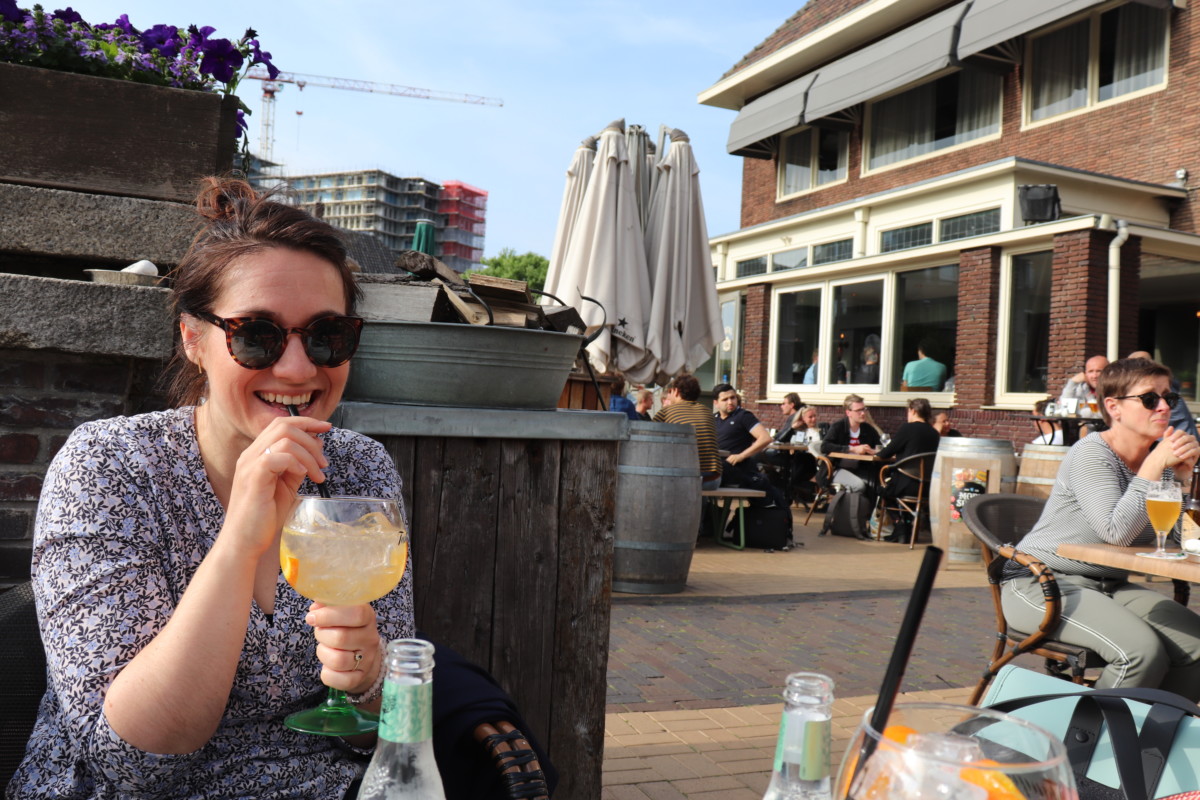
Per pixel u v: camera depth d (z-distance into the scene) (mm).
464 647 2324
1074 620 3174
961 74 14742
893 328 12969
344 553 1226
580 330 3328
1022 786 656
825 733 787
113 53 2896
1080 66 13258
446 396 2275
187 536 1483
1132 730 1292
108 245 2746
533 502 2369
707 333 7973
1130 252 10586
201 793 1431
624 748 3473
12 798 1362
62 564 1344
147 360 2598
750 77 17859
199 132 2883
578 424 2379
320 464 1266
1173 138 12164
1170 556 3129
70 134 2762
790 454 11586
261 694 1472
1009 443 8328
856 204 13773
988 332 11531
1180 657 3145
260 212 1511
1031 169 11523
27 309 2381
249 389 1472
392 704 849
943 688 4355
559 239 7988
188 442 1538
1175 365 12547
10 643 1480
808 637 5242
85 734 1241
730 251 16750
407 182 166250
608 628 2459
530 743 1481
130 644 1298
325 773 1501
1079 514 3477
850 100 15297
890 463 9500
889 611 6023
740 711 3943
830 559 8180
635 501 6145
